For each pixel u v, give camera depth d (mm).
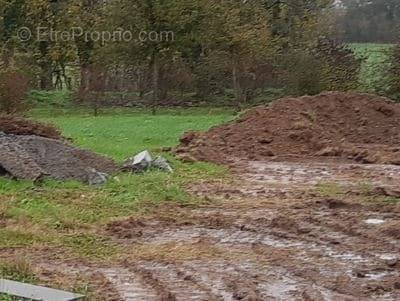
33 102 38625
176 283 9352
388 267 10328
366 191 16219
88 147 21047
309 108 25734
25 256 10461
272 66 40688
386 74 39344
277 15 46594
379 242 11828
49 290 8344
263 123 24250
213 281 9469
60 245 11219
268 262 10492
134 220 12953
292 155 22422
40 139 16781
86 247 11188
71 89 43750
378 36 53312
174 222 13078
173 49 39281
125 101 41531
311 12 48000
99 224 12703
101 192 15039
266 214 13883
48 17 40688
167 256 10750
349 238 12109
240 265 10305
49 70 43750
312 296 8875
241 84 40750
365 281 9625
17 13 40344
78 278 9375
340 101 26375
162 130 28094
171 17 38656
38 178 15398
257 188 16734
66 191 14945
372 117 25922
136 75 42406
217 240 11883
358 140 24797
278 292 9055
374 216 13773
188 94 42312
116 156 19750
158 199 14875
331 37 49250
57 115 35531
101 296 8617
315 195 15828
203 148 21547
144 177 16500
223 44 40031
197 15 39312
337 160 21812
